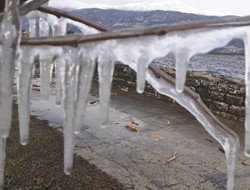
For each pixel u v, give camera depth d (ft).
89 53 5.25
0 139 6.78
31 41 5.49
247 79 5.92
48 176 13.69
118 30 5.04
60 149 16.69
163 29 4.79
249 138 6.41
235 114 25.17
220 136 7.37
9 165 14.29
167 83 6.84
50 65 6.54
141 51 4.92
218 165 16.53
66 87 5.52
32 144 16.98
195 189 13.89
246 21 4.87
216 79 26.63
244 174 15.58
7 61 5.33
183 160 16.97
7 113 5.74
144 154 17.54
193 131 22.12
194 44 4.86
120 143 19.04
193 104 7.04
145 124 23.38
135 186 13.80
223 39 4.89
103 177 14.25
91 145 18.33
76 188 12.99
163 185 14.08
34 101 26.45
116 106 28.04
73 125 5.65
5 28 5.26
